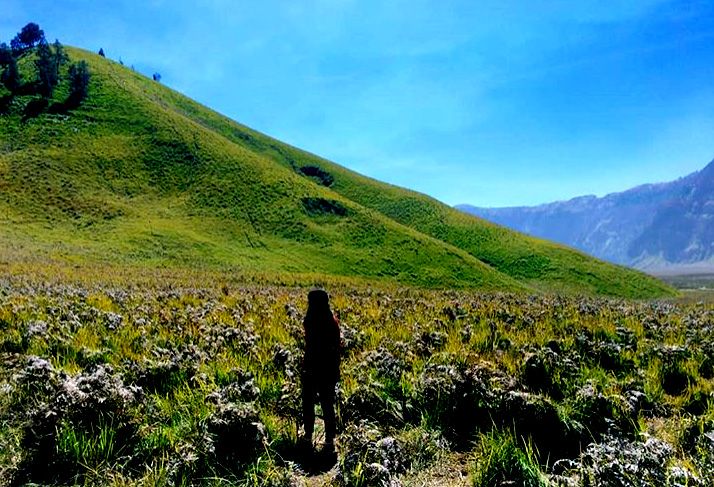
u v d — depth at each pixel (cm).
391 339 1345
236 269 8106
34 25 17825
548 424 755
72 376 820
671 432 775
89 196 10181
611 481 565
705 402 932
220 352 1157
